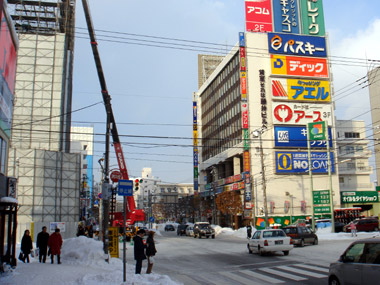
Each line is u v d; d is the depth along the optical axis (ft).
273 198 193.88
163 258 74.54
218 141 246.88
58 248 57.41
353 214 185.47
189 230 167.84
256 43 205.98
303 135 200.64
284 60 204.54
